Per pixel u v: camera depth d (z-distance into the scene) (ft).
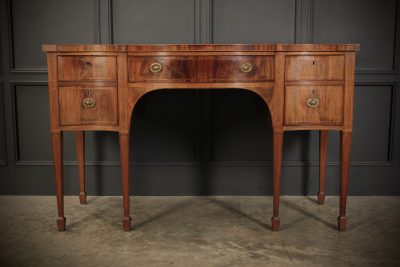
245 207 7.29
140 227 6.29
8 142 8.01
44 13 7.79
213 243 5.65
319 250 5.42
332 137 7.98
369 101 7.91
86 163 7.99
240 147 8.02
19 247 5.53
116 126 5.98
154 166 8.00
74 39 7.82
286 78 5.91
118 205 7.41
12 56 7.84
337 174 7.98
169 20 7.80
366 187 8.02
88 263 5.03
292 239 5.80
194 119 7.98
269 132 7.98
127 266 4.95
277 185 6.05
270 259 5.14
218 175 8.00
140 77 5.90
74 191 8.05
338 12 7.76
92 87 5.93
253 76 5.90
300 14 7.72
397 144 7.94
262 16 7.78
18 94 7.93
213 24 7.80
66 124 6.01
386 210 7.11
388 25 7.78
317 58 5.89
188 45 5.82
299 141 8.00
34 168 8.04
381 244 5.62
